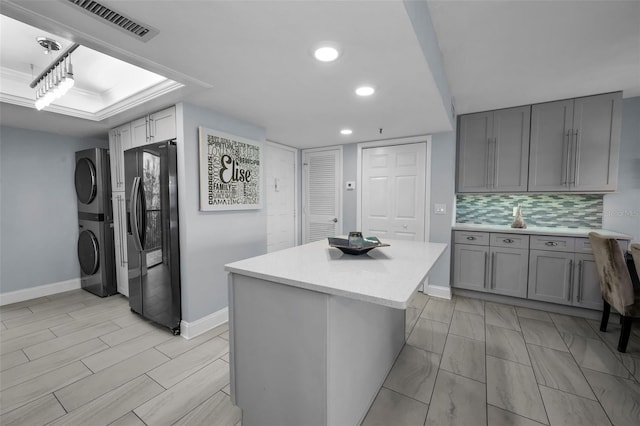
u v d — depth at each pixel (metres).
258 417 1.50
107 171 3.35
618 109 2.75
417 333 2.55
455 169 3.57
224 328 2.60
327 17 1.23
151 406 1.66
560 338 2.45
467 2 1.54
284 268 1.50
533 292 3.04
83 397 1.72
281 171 4.19
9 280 3.21
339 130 3.31
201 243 2.49
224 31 1.34
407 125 3.06
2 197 3.16
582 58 2.12
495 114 3.30
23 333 2.51
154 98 2.25
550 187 3.05
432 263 1.62
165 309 2.45
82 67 2.39
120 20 1.26
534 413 1.60
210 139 2.49
